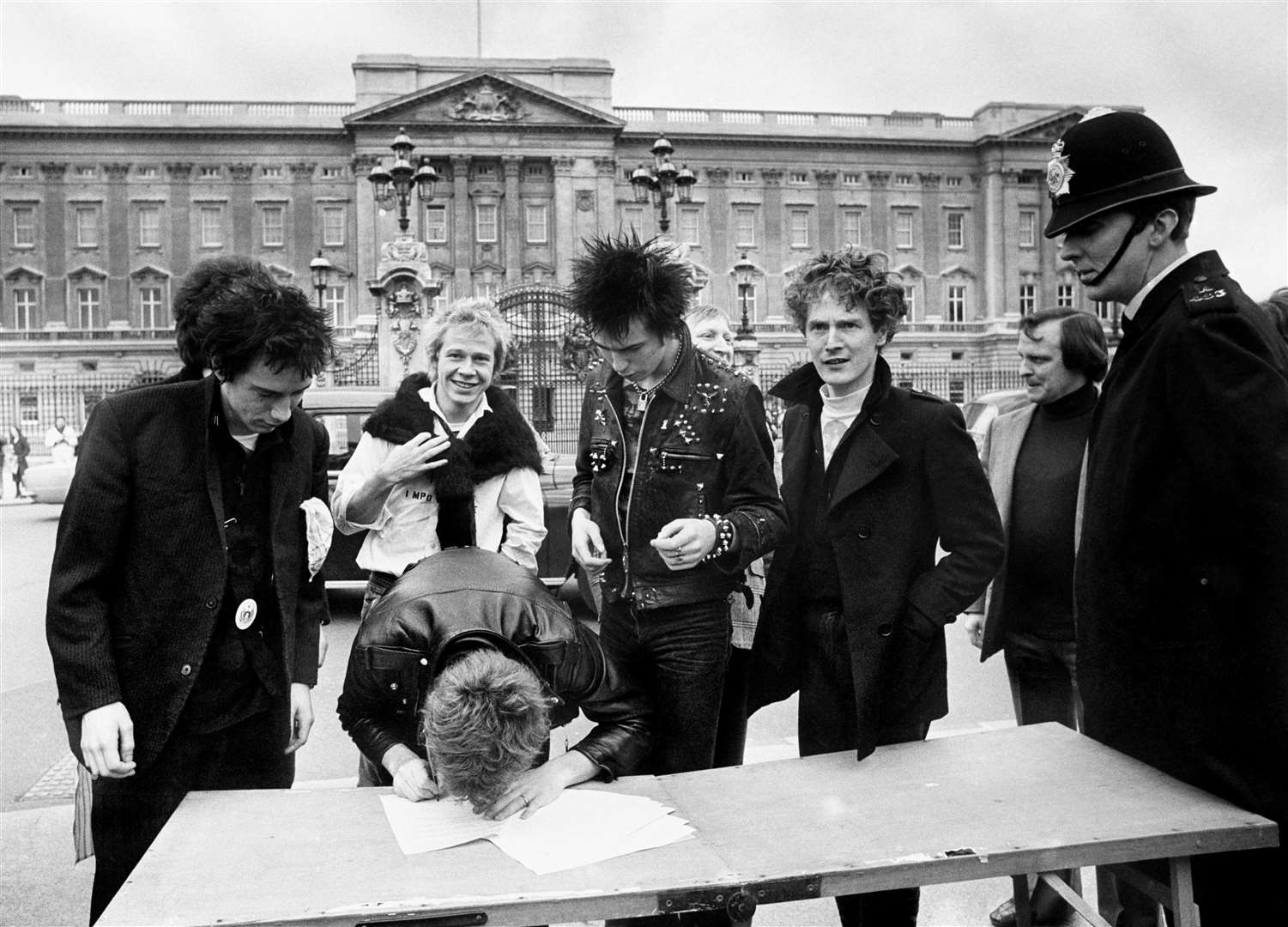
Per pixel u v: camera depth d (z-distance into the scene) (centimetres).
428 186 1744
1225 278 201
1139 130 207
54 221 4334
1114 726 220
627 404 258
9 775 464
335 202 4441
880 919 248
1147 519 205
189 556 227
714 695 251
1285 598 180
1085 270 219
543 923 161
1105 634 216
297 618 261
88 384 4291
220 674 234
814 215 4809
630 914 164
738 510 245
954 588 248
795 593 272
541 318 1333
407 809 199
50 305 4328
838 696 263
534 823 192
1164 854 181
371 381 1730
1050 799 201
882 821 194
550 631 211
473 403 293
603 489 256
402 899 162
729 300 4709
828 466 263
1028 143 4838
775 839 186
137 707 225
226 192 4409
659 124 4659
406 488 289
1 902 321
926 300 4872
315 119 4431
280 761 250
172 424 228
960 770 221
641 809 199
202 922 154
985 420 1557
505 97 4422
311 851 182
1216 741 197
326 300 4406
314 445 264
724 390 250
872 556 252
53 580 220
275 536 242
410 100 4319
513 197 4453
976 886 336
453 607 210
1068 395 328
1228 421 184
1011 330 4769
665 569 248
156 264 4378
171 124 4344
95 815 231
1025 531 325
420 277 1667
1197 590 197
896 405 259
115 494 222
